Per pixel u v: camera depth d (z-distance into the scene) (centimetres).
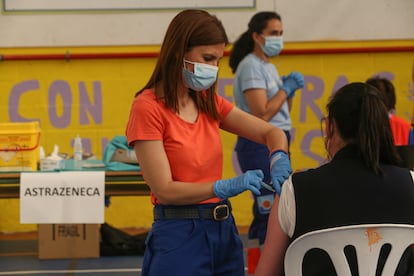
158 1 882
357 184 309
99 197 610
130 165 642
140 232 900
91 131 898
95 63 894
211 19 341
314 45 897
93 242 777
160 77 346
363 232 306
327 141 327
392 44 902
